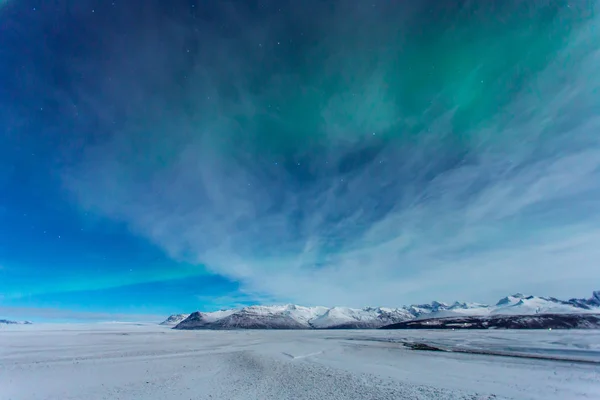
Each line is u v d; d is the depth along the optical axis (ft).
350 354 145.89
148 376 85.66
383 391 64.28
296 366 105.60
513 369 91.91
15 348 175.52
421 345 193.88
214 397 60.29
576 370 88.48
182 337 329.72
